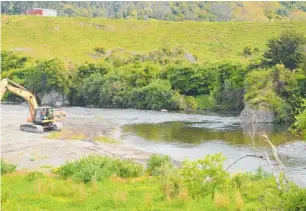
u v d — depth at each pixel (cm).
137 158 4541
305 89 8644
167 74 12588
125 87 12338
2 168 3316
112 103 12375
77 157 4469
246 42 19112
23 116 8531
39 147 5022
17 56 17075
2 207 2288
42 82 13738
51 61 13638
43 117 6556
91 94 12888
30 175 3105
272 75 8806
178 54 18125
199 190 1897
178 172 2845
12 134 6109
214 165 1902
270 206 1828
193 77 11956
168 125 7594
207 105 11231
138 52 19562
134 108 11775
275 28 19812
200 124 7744
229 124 7750
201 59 17925
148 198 2395
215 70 11794
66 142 5466
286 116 8100
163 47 19025
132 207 2333
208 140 5900
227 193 2472
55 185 2712
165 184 2602
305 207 1703
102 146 5303
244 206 2275
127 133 6588
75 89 13425
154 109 11300
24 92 6625
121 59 17450
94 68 13900
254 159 4378
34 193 2600
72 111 10506
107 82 12500
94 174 2964
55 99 13550
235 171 3762
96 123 7800
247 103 8300
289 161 4300
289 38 10681
